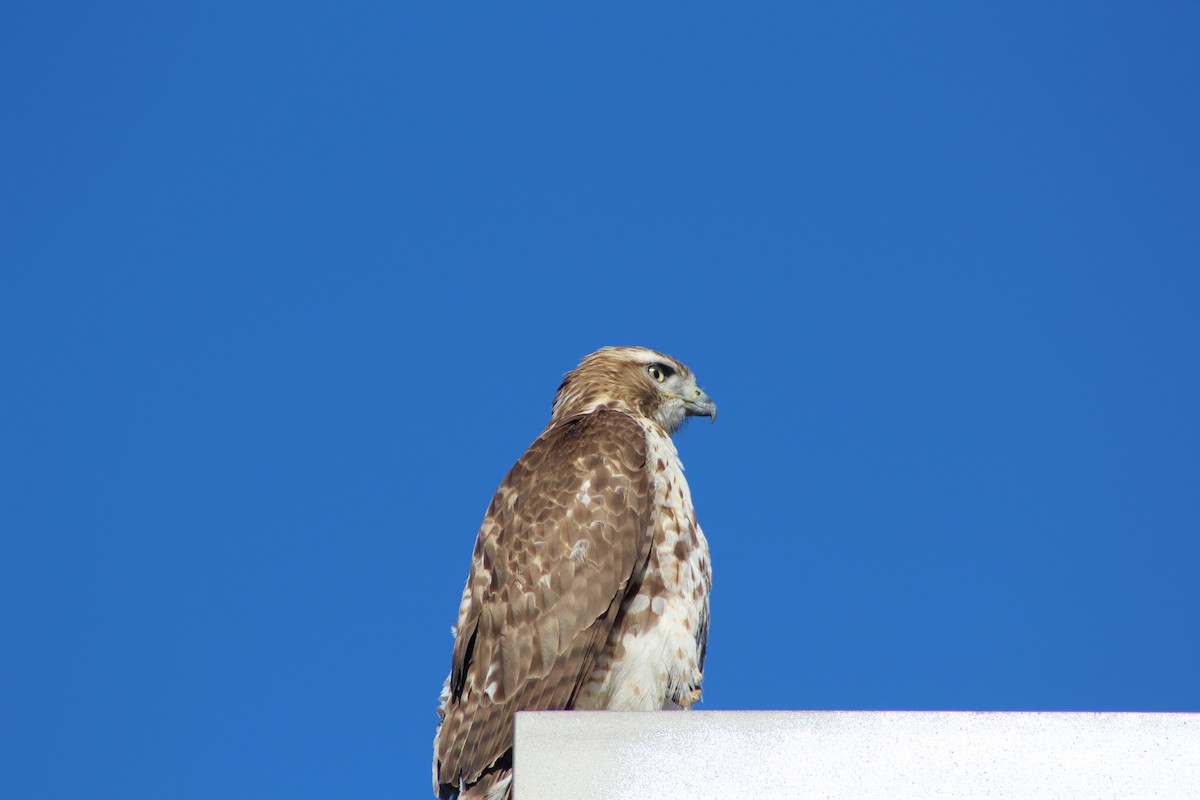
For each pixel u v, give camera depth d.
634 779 7.73
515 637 11.35
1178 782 7.66
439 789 11.34
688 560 11.95
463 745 11.16
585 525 11.61
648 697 11.48
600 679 11.52
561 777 7.74
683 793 7.71
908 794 7.68
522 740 7.80
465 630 11.66
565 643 11.30
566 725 7.84
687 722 7.84
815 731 7.82
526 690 11.20
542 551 11.57
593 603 11.40
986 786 7.68
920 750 7.76
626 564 11.55
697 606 11.97
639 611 11.66
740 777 7.73
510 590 11.52
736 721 7.84
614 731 7.83
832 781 7.72
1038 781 7.68
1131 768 7.70
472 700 11.30
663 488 12.04
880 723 7.82
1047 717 7.82
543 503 11.80
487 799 11.01
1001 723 7.80
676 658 11.66
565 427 12.59
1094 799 7.64
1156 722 7.78
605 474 11.84
